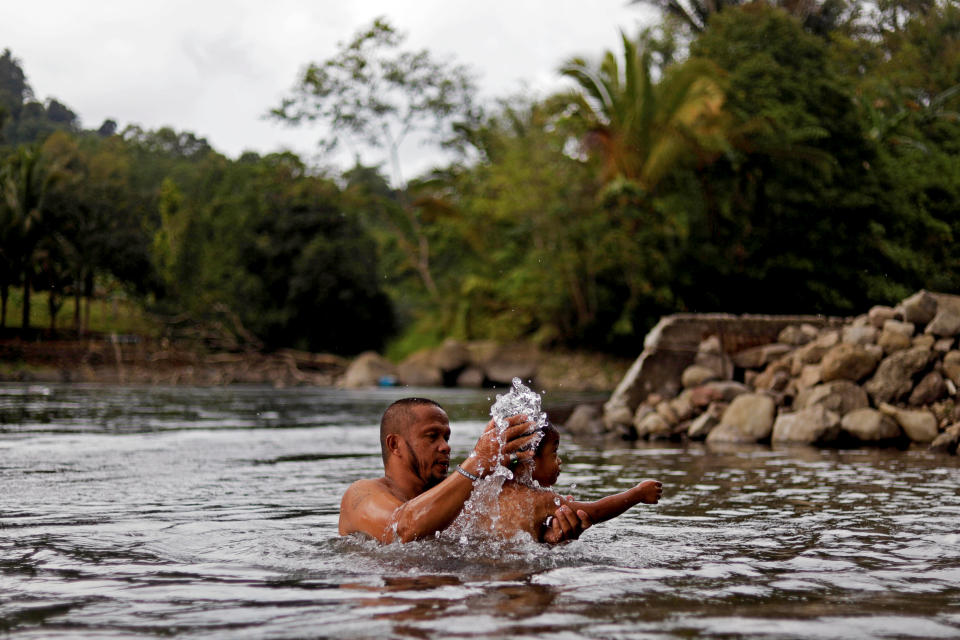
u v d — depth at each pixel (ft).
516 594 7.99
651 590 8.18
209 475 19.94
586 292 105.60
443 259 139.44
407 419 11.37
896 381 29.73
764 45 88.89
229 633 6.77
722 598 7.87
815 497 15.97
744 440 30.55
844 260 89.04
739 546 10.79
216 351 125.59
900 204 88.79
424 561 9.52
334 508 14.70
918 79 119.03
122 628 6.98
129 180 167.43
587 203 100.48
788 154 83.10
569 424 36.42
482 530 10.34
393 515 10.48
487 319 122.11
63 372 104.73
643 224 94.73
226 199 148.15
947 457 24.22
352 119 134.31
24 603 7.89
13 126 267.18
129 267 132.36
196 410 50.01
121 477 19.34
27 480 18.65
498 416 10.90
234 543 11.09
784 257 88.33
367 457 24.82
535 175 103.60
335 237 139.33
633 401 35.50
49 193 128.67
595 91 90.27
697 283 93.81
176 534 11.89
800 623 6.97
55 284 130.62
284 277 138.00
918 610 7.46
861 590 8.27
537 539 10.46
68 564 9.78
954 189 93.04
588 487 17.78
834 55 102.83
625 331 98.32
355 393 81.56
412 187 137.90
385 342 140.87
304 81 133.59
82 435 31.12
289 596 8.01
